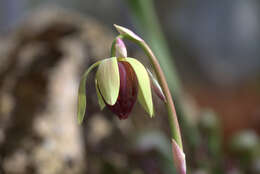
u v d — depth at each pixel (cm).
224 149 59
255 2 224
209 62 212
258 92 172
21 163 39
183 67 208
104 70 28
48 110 41
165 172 41
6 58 48
